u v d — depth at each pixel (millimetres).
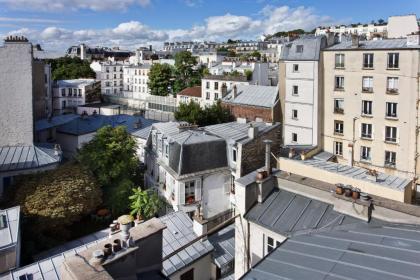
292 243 13531
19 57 42281
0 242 23812
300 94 57688
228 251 27312
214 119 61625
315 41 55625
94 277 9562
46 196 32406
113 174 39250
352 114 53656
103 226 37938
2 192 38312
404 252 11602
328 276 10633
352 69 52625
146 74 135625
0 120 42344
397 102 49094
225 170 36938
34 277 21391
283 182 18922
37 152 42500
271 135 39344
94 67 143250
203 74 122938
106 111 96312
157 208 37281
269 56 175625
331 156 55031
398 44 49438
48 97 82125
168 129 41656
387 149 50969
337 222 16125
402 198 25875
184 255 25078
